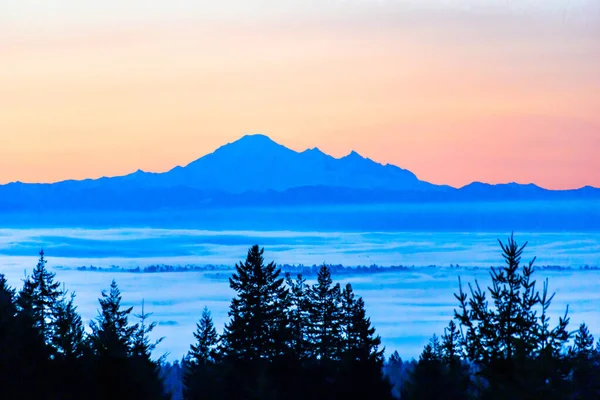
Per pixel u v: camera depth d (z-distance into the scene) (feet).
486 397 168.96
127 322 373.40
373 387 376.27
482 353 171.63
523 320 167.84
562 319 167.63
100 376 252.42
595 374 163.02
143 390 258.57
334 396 374.63
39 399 246.27
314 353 466.29
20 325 274.57
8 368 249.75
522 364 163.63
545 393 160.86
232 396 368.48
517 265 172.55
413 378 362.12
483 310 173.06
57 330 314.96
